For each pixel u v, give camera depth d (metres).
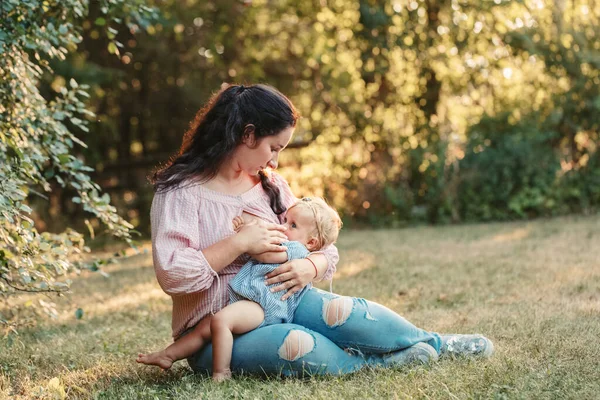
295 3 13.41
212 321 2.95
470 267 6.64
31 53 4.74
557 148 12.54
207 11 12.93
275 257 3.02
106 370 3.39
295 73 13.55
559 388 2.72
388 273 6.51
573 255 7.06
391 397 2.68
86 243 10.96
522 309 4.48
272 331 2.95
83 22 11.02
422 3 13.07
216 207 3.04
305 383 2.92
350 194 12.97
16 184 3.48
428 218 12.35
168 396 2.88
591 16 12.59
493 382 2.80
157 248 2.91
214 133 3.02
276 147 3.04
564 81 12.64
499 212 12.11
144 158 13.88
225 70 13.53
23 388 3.09
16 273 3.72
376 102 13.45
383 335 3.09
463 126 13.20
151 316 4.96
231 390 2.78
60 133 4.18
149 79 13.41
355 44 13.39
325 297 3.09
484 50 13.18
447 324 4.11
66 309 5.38
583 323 3.92
